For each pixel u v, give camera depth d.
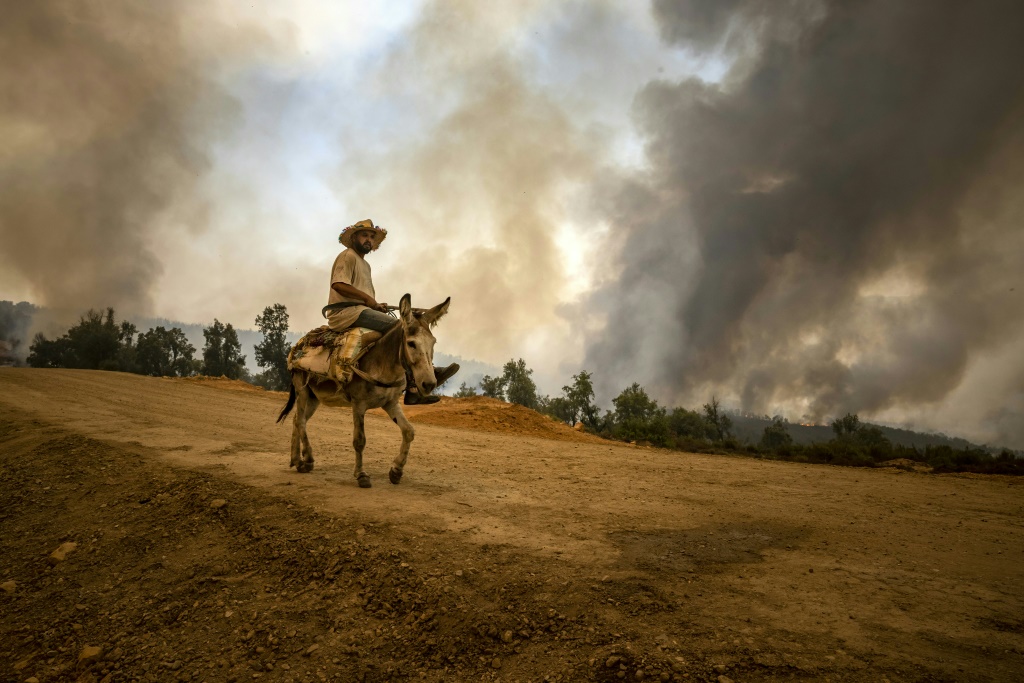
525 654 4.13
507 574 5.07
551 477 9.37
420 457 11.02
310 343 8.36
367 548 5.60
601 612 4.46
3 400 15.98
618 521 6.60
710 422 100.50
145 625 5.05
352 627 4.64
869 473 12.31
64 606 5.61
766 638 3.97
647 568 5.17
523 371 77.50
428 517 6.38
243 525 6.41
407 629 4.54
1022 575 5.04
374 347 7.73
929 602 4.47
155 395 21.48
